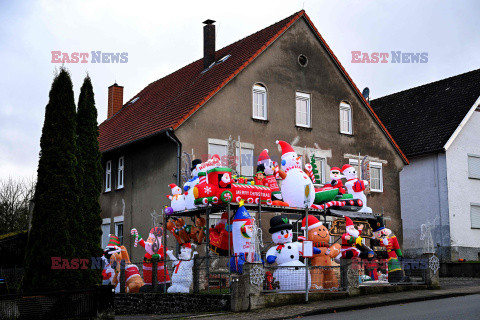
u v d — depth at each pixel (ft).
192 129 77.92
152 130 82.74
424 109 119.03
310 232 59.11
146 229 82.23
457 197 108.47
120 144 88.58
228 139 80.53
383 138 97.66
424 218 110.01
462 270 87.45
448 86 119.24
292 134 86.89
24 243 87.20
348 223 64.08
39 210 50.85
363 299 55.83
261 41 88.12
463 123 108.47
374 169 96.37
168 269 65.41
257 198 61.41
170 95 95.35
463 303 51.57
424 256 65.51
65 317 44.83
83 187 53.31
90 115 55.98
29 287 49.85
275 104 85.92
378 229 71.87
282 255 56.80
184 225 65.41
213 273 56.54
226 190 59.00
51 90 53.01
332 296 56.18
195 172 63.41
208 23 95.66
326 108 91.35
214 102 80.18
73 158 52.19
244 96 83.10
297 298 53.62
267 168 65.92
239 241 57.00
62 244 50.21
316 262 58.34
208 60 94.73
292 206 62.75
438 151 107.65
